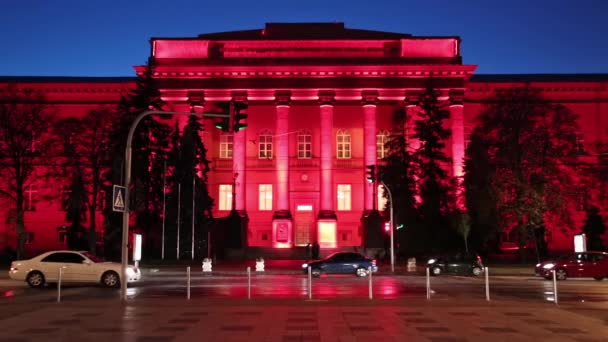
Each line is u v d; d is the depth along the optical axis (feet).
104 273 93.91
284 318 53.67
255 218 228.63
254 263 181.27
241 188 220.23
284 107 223.10
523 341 42.96
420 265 164.45
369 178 145.59
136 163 183.32
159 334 45.85
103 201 196.75
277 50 230.48
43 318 53.98
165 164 183.11
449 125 222.48
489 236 176.96
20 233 182.39
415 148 214.69
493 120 171.63
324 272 124.36
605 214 200.03
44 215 227.81
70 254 95.35
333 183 229.25
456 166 218.79
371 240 206.69
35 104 195.11
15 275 93.35
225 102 75.10
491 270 141.90
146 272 137.28
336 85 225.35
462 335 45.32
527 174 164.55
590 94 234.38
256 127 231.30
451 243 185.16
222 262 185.37
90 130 199.31
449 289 91.91
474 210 174.29
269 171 230.48
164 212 181.68
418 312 57.31
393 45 230.27
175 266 159.33
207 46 229.86
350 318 53.62
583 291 89.10
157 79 224.94
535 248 176.65
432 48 229.04
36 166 205.05
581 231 196.65
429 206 187.62
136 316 55.01
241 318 53.67
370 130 221.05
